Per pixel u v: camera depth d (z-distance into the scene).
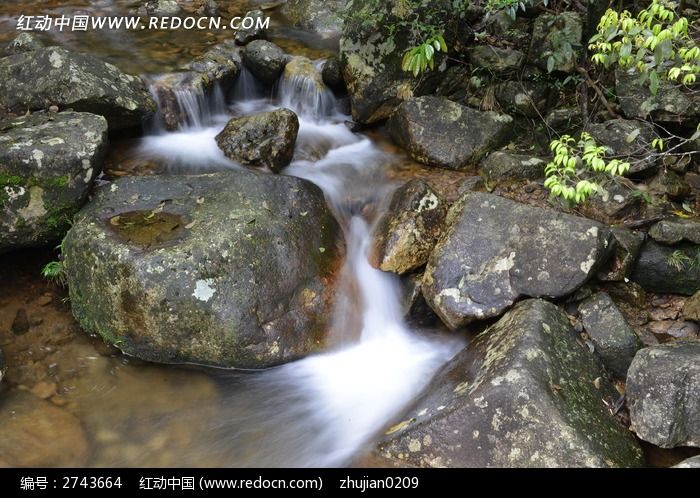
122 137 5.67
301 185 5.00
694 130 5.18
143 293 4.19
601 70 5.70
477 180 5.41
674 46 4.49
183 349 4.33
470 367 4.06
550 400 3.57
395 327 4.80
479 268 4.53
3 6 7.36
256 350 4.32
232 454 3.89
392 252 4.76
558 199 5.02
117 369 4.40
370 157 5.80
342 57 6.03
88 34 6.82
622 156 5.05
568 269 4.37
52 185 4.59
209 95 6.18
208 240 4.37
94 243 4.36
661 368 3.72
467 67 6.12
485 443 3.58
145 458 3.84
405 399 4.24
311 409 4.21
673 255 4.62
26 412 4.07
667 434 3.66
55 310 4.71
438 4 5.85
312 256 4.71
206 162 5.46
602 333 4.25
